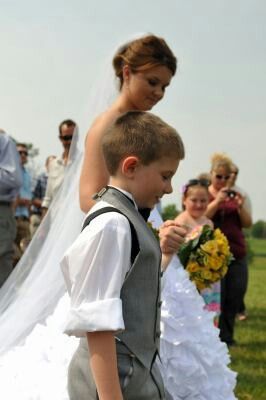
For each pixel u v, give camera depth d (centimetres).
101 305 271
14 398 364
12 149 791
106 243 276
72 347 372
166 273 404
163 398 301
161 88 408
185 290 401
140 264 284
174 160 295
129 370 282
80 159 454
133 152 290
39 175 1199
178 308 393
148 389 288
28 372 374
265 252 3344
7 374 378
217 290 729
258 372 703
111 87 455
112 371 272
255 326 993
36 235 482
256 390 632
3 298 484
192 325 394
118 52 413
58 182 950
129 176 292
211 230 537
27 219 1116
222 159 846
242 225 818
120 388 277
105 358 272
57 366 367
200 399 385
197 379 384
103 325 269
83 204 390
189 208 736
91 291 274
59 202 465
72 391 293
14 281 483
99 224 279
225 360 409
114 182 296
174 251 340
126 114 302
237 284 809
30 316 436
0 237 787
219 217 813
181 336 386
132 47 407
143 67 400
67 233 436
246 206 817
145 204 296
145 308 286
